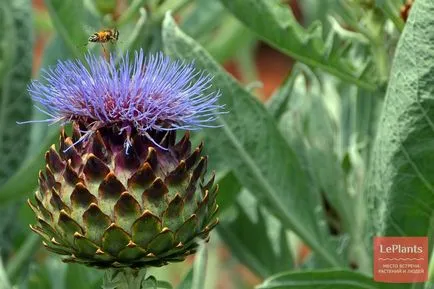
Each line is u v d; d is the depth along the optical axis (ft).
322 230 3.00
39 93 2.66
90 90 2.54
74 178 2.49
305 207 2.99
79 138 2.52
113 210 2.47
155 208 2.47
